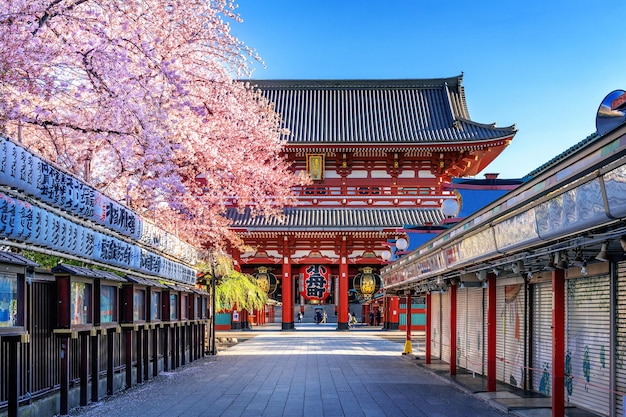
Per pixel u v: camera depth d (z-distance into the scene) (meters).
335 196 56.50
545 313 16.12
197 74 23.58
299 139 57.84
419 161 57.00
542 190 9.81
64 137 19.50
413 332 54.34
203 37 22.39
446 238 17.53
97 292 14.45
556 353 11.61
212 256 33.12
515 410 13.73
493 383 16.50
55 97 18.23
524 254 11.95
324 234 54.66
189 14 21.81
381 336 47.72
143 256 18.97
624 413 10.86
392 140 54.59
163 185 21.67
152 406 14.59
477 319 21.52
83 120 19.14
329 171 57.09
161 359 21.86
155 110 18.92
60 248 12.60
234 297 39.75
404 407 14.67
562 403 11.55
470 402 15.47
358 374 21.66
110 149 20.75
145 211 25.47
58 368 13.38
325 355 29.91
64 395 13.16
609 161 7.61
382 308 65.75
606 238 8.98
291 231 53.59
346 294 56.59
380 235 53.88
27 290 11.73
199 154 26.09
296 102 63.53
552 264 11.66
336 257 56.84
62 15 16.83
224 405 14.83
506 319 18.72
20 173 10.44
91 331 14.09
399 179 56.91
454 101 63.22
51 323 12.99
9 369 10.88
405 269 25.80
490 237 12.57
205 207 29.75
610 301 12.57
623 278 12.16
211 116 25.61
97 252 14.74
